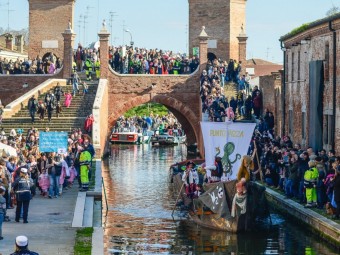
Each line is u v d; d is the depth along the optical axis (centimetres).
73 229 3541
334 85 5153
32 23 10406
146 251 3725
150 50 8975
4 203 3316
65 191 4881
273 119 6391
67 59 8669
